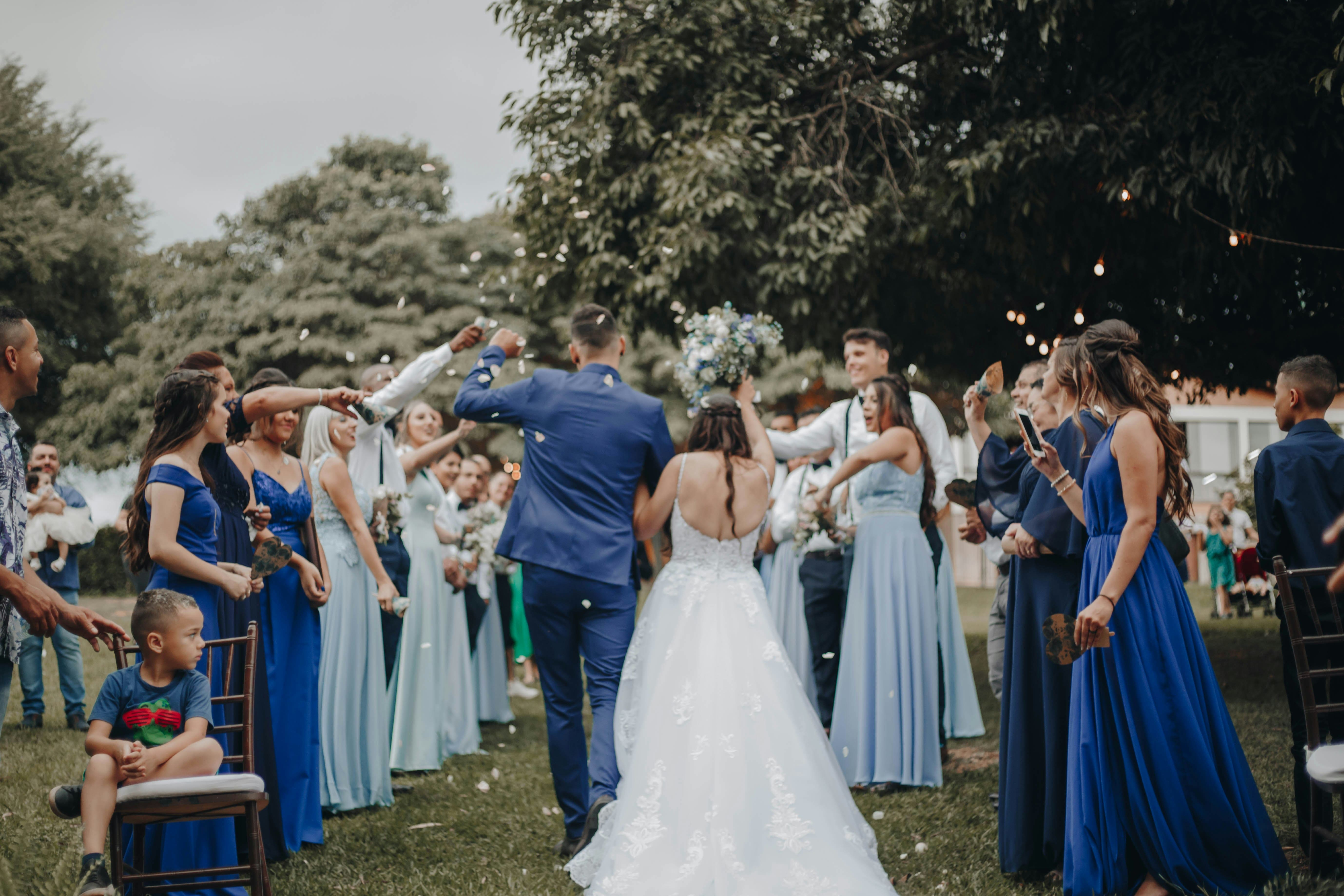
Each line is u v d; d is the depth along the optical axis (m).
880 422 4.76
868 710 4.59
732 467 3.62
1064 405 3.40
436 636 5.48
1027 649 3.33
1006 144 7.05
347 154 25.22
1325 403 3.46
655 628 3.49
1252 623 11.24
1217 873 2.82
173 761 2.73
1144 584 2.98
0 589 2.78
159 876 2.65
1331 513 3.33
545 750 5.93
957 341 9.26
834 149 8.43
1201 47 6.51
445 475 7.55
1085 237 7.57
